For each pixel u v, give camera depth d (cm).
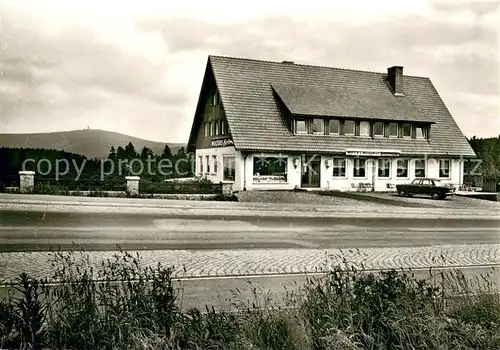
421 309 571
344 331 514
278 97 3959
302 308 572
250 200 2992
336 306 557
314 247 1400
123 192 2927
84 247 1265
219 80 3919
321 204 2895
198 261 1106
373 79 4541
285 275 975
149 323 509
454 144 4441
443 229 1984
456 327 566
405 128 4334
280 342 521
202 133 4375
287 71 4231
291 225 1958
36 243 1298
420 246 1473
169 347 480
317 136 3922
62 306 520
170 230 1680
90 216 1959
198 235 1589
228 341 499
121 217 1983
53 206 2212
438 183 3662
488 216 2583
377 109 4206
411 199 3412
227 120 3722
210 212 2317
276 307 659
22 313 512
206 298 781
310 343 517
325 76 4341
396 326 524
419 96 4666
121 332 487
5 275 865
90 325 492
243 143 3612
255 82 4031
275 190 3678
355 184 4016
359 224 2073
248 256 1197
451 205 3102
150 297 541
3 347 473
